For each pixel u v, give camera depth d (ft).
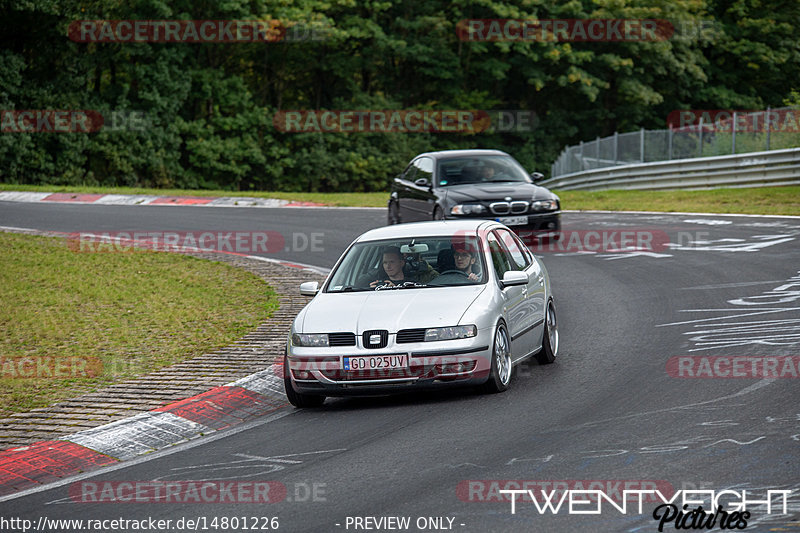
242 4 652.07
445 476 78.38
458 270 116.26
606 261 208.74
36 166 585.63
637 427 88.63
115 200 406.62
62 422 107.14
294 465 86.07
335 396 108.17
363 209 343.46
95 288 198.18
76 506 78.84
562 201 365.20
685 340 129.18
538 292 124.67
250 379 120.47
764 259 195.42
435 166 243.81
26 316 174.19
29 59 600.80
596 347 130.72
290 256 240.53
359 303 111.75
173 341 149.28
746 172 349.00
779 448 78.43
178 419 106.63
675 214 287.28
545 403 101.81
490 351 106.93
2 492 85.87
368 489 76.59
